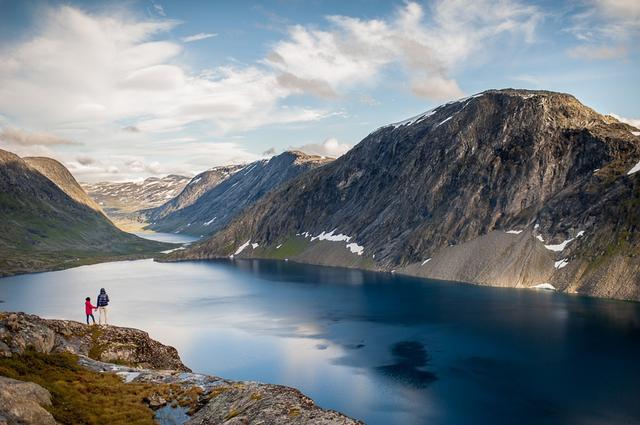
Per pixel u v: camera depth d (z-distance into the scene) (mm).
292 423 39594
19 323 56062
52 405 42656
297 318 169000
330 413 40781
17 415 37156
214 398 48812
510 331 142500
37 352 54312
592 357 117000
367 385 103312
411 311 175625
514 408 90500
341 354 125500
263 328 154875
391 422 85562
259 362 119188
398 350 128125
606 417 86000
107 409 45281
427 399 95500
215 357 123125
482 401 94000
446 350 126812
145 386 51781
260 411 42719
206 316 173875
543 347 126000
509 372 109125
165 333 148500
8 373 45531
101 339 67062
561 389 98625
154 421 45469
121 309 187625
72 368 54094
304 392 99625
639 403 91375
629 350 121062
